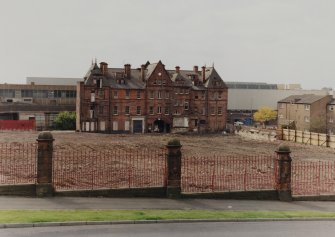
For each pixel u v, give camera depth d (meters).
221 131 97.12
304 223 20.36
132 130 89.94
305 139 72.94
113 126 88.38
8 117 92.12
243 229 18.75
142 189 24.16
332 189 31.72
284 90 132.25
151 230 17.92
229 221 20.11
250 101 129.88
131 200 23.38
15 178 31.19
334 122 93.50
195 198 24.67
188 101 94.69
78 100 85.94
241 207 23.30
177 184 24.44
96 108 86.56
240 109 129.38
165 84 92.06
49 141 22.80
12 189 22.53
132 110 89.88
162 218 19.52
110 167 39.47
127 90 89.19
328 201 26.34
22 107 91.62
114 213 19.91
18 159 41.41
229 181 33.78
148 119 91.25
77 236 16.53
